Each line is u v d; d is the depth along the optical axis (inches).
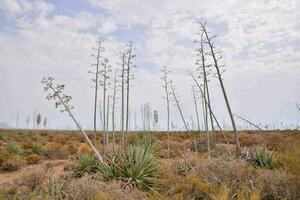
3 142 1278.3
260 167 402.3
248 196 268.8
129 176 386.0
